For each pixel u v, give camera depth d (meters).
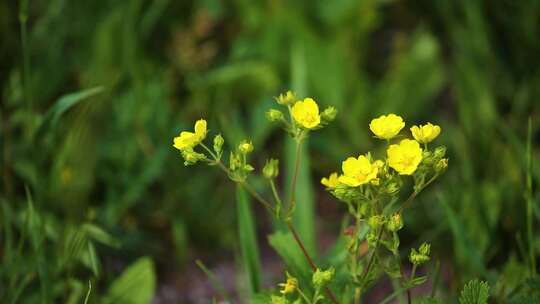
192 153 0.59
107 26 0.99
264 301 0.63
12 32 0.99
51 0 1.03
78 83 0.98
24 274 0.75
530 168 0.70
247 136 0.99
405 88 1.03
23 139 0.86
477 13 1.03
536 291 0.61
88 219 0.80
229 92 1.02
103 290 0.80
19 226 0.80
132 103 0.95
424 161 0.57
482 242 0.80
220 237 0.91
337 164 0.99
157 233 0.90
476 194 0.84
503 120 0.97
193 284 0.86
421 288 0.82
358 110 1.02
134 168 0.91
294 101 0.60
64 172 0.85
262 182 0.97
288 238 0.66
